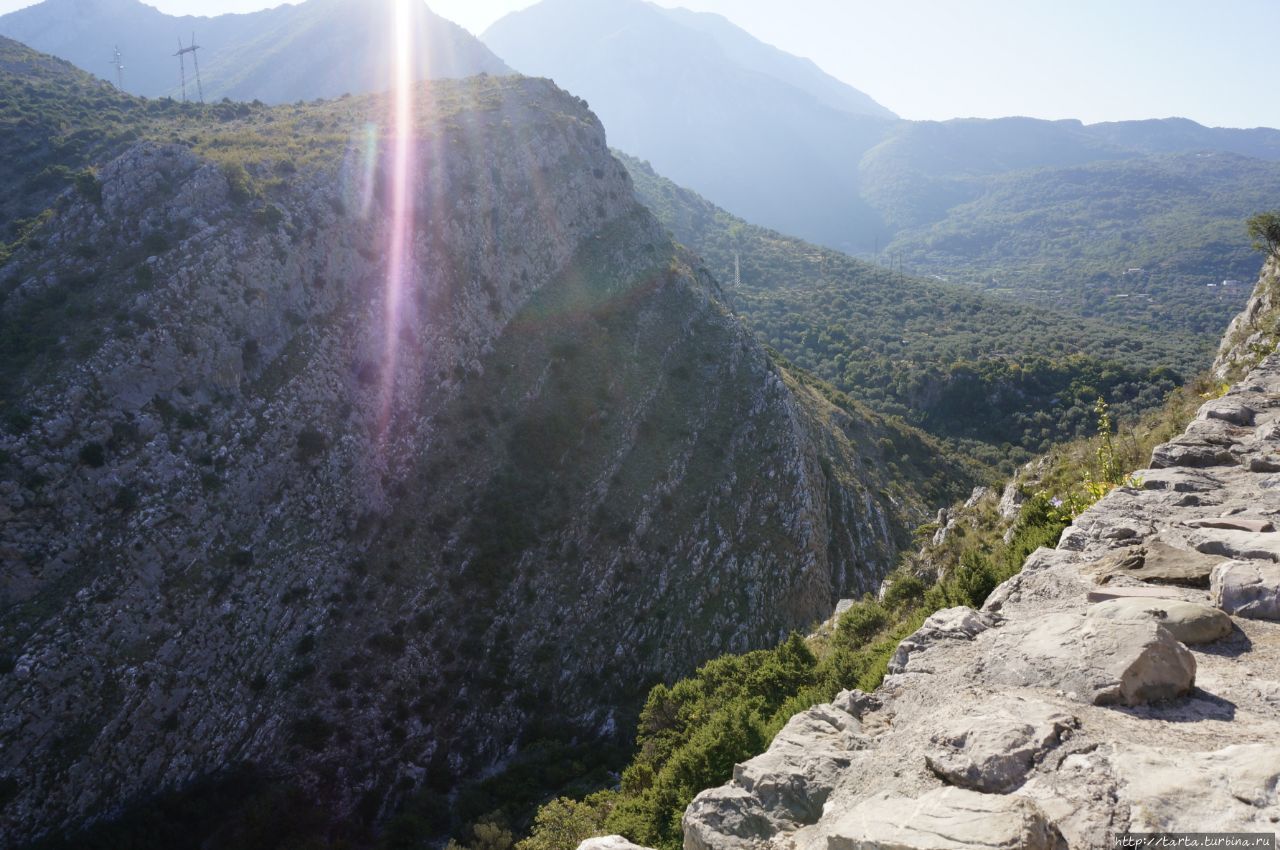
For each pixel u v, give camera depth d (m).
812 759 6.79
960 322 128.75
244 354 39.88
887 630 24.38
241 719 33.66
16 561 30.47
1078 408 86.50
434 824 33.97
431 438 46.75
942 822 4.87
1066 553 9.57
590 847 6.34
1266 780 4.51
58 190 46.19
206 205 42.12
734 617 46.88
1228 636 6.95
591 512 48.25
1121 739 5.39
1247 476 11.23
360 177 49.50
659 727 26.25
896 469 74.81
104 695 30.36
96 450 33.16
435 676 39.28
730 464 54.03
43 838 28.02
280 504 38.50
